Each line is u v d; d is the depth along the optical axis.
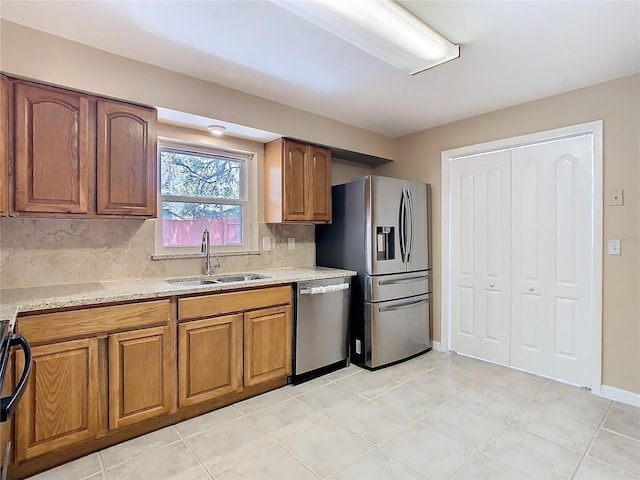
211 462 1.87
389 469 1.81
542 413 2.38
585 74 2.48
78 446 1.91
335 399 2.60
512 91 2.77
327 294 3.05
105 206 2.14
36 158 1.92
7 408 0.98
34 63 1.90
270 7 1.72
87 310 1.89
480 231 3.37
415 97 2.88
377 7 1.65
